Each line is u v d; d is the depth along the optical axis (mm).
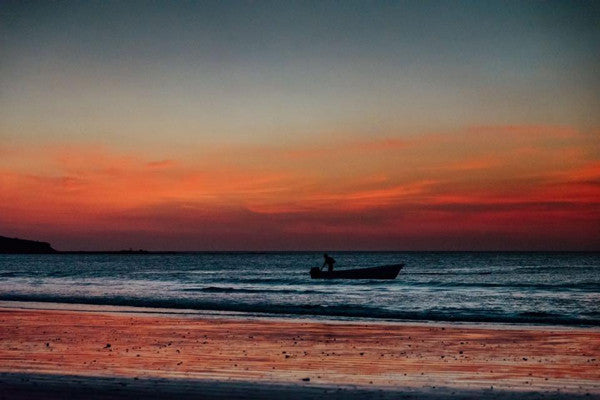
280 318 22031
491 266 104125
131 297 33500
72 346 14391
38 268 107875
